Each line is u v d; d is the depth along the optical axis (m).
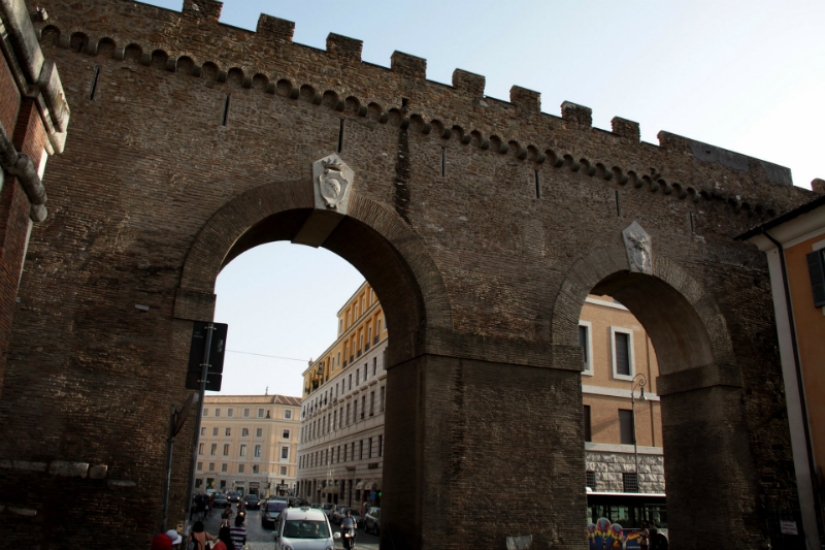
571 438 19.67
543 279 21.03
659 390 24.47
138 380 15.77
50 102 11.95
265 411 131.25
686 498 22.80
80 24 17.69
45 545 14.14
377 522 37.94
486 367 19.30
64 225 16.30
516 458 18.77
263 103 19.17
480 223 20.77
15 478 14.30
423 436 17.97
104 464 14.98
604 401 37.06
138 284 16.47
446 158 21.00
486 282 20.20
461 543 17.44
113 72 17.83
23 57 10.70
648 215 23.56
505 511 18.17
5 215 10.80
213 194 17.88
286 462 129.62
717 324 23.12
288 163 18.89
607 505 26.75
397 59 21.12
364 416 56.41
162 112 18.02
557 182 22.44
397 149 20.39
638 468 36.66
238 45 19.17
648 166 23.97
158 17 18.52
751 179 26.11
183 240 17.19
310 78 19.73
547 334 20.50
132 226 16.86
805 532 21.05
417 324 19.55
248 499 70.56
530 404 19.48
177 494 15.31
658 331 24.75
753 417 22.56
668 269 23.08
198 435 11.43
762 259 25.25
